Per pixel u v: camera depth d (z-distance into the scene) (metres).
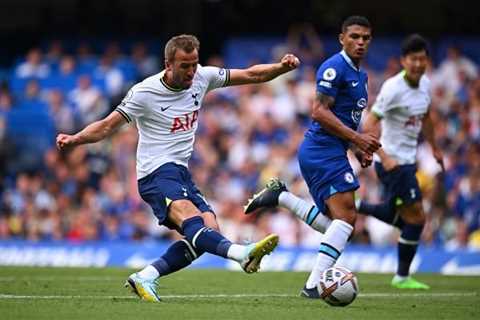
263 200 25.36
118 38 63.38
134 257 40.31
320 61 56.66
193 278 31.09
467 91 53.97
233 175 49.53
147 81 22.59
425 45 29.33
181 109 22.72
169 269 22.69
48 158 53.44
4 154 54.94
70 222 50.00
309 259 39.03
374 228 45.44
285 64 23.61
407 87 29.53
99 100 56.34
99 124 22.39
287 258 39.25
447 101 52.94
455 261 38.41
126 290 25.62
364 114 50.09
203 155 51.34
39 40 65.06
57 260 41.03
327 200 23.97
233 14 63.69
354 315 20.42
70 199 51.03
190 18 64.12
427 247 43.16
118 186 50.41
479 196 46.78
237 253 20.94
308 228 46.28
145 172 22.70
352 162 46.97
